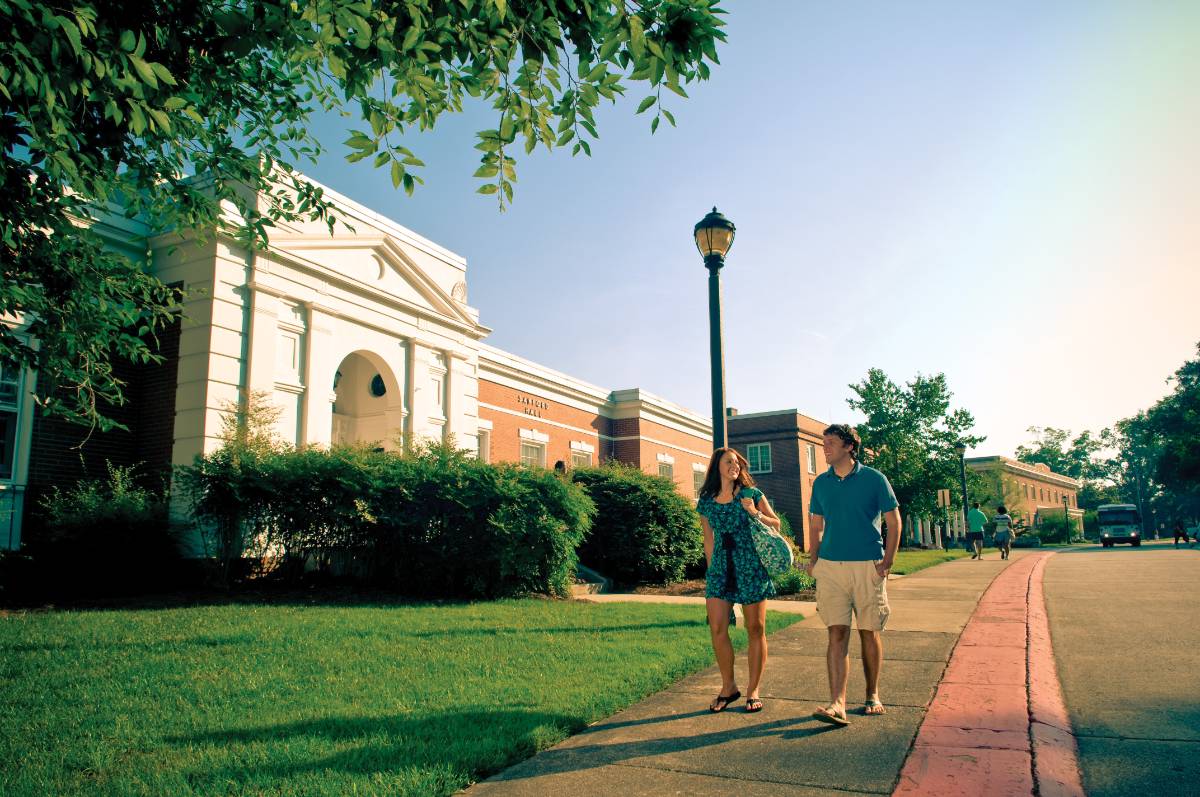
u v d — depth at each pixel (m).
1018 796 3.32
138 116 4.44
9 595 10.47
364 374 17.66
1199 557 19.41
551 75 5.04
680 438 32.31
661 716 4.85
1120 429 99.38
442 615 9.51
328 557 12.19
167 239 13.48
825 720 4.47
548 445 25.28
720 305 9.09
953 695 5.00
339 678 5.81
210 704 5.06
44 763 3.92
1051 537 58.28
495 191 5.34
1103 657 6.25
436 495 11.96
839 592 4.74
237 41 4.64
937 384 32.00
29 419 12.05
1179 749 3.95
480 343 22.38
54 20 3.83
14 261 6.75
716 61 4.66
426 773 3.63
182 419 12.98
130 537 11.32
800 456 37.41
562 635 7.84
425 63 4.82
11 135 5.08
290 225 14.73
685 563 17.14
